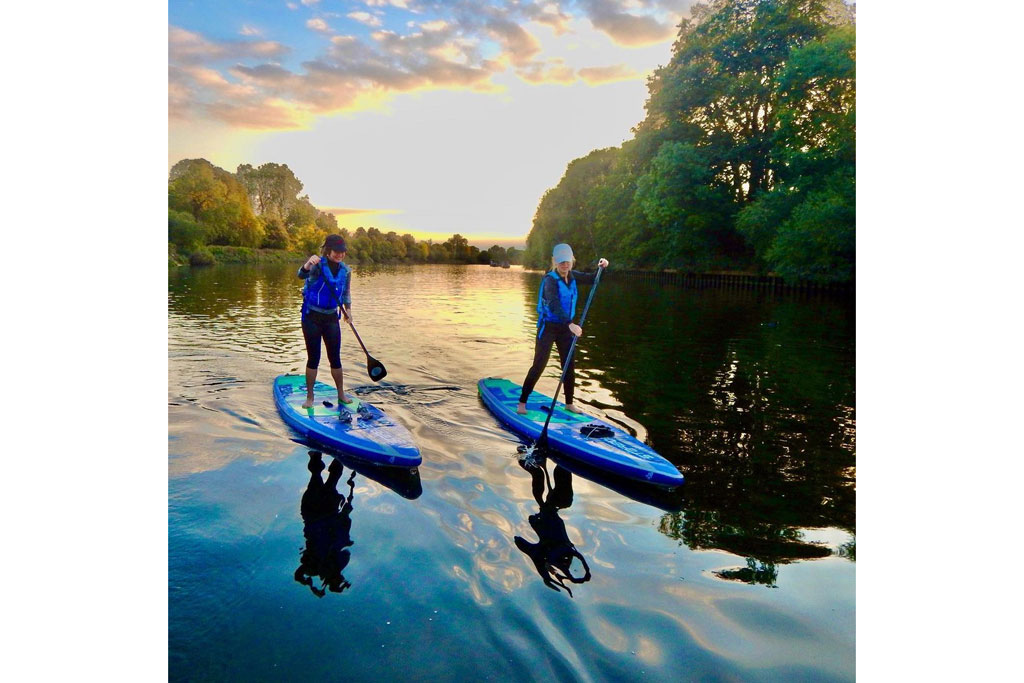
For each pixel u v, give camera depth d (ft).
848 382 24.31
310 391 17.80
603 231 143.95
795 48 90.07
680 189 100.94
